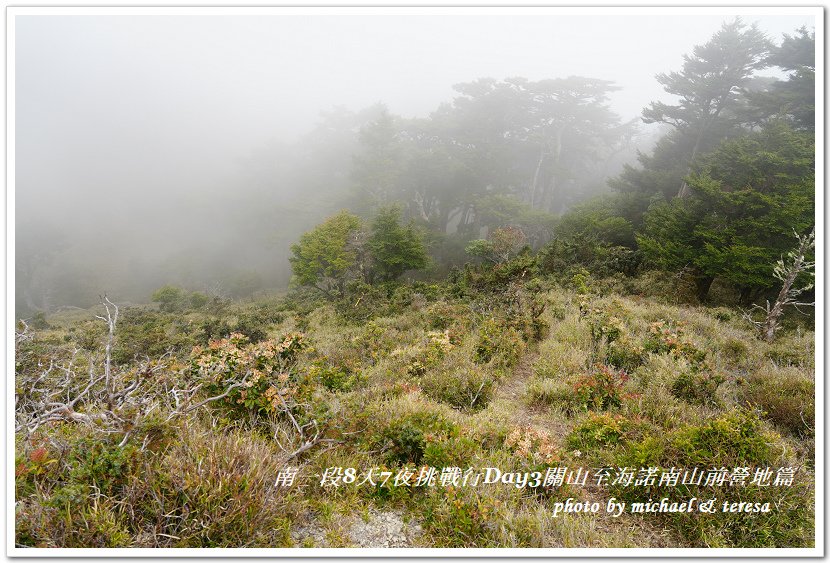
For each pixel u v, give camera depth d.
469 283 17.95
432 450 4.02
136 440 3.16
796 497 3.71
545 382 6.70
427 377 7.04
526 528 3.34
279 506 3.14
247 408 4.56
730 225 14.86
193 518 2.81
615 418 5.13
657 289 15.70
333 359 8.88
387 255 26.33
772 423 5.49
